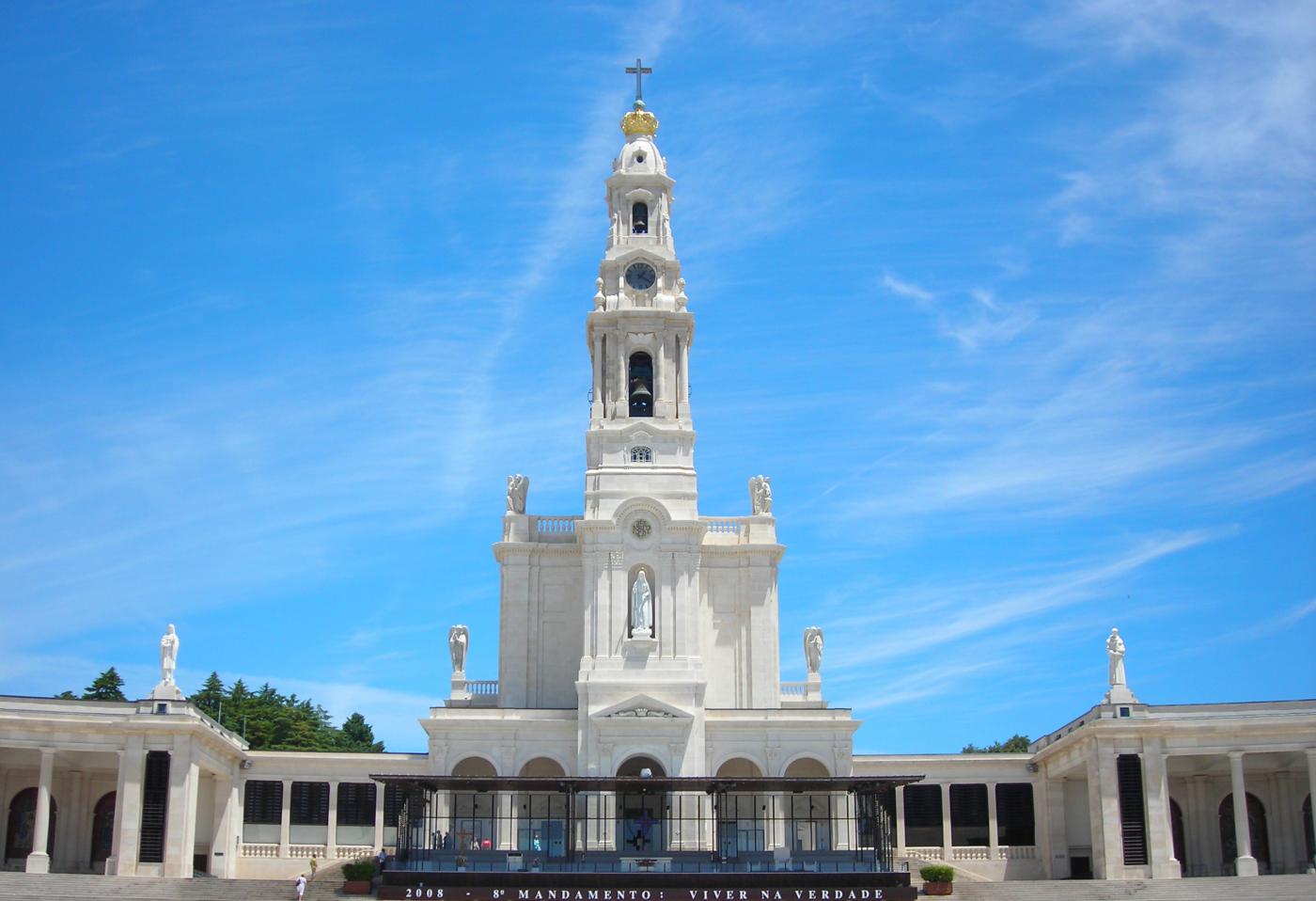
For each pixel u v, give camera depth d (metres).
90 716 93.56
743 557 108.50
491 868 84.19
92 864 99.81
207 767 97.94
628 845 97.12
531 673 106.00
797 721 100.94
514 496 110.06
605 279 113.00
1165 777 95.50
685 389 109.81
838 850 93.69
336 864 101.88
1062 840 105.50
